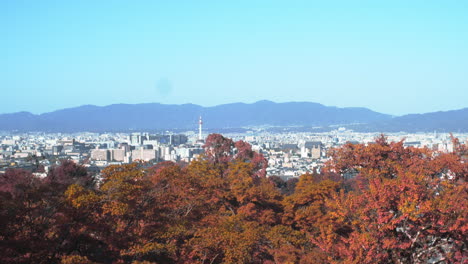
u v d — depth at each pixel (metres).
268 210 55.12
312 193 55.81
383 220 28.97
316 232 46.69
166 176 44.72
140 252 33.53
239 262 35.72
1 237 29.72
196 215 45.25
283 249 38.31
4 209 30.12
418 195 29.33
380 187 30.70
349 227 46.25
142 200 38.50
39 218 32.50
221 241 37.06
